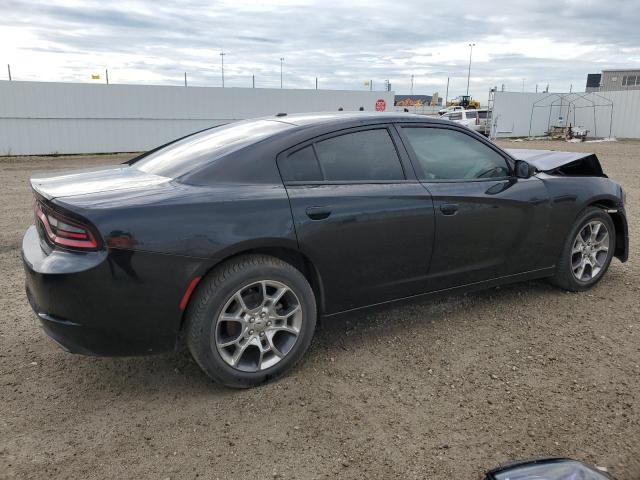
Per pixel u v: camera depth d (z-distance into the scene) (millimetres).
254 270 3035
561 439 2699
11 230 7180
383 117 3699
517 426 2807
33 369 3408
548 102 36250
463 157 3963
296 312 3254
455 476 2432
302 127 3422
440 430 2773
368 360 3535
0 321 4113
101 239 2688
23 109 20344
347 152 3461
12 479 2404
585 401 3047
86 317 2748
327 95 26578
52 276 2727
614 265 5633
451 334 3934
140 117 22688
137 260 2736
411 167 3664
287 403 3027
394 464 2514
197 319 2932
